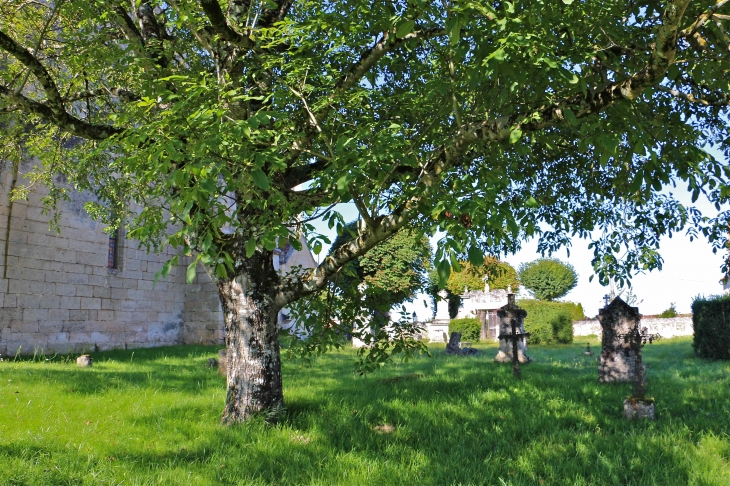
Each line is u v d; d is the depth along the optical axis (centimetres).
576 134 577
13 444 559
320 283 665
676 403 837
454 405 807
